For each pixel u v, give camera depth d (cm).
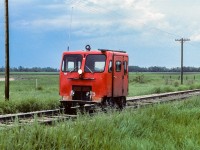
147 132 1098
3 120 1483
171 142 967
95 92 1862
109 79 1878
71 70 1925
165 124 1238
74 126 1006
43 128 892
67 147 841
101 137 950
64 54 1948
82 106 1995
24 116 1566
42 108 2116
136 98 2844
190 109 1678
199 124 1238
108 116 1210
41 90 4219
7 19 2267
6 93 2252
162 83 7256
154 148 891
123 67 2042
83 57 1900
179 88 4900
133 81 7575
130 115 1266
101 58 1864
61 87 1947
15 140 804
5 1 2248
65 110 1923
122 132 1048
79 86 1903
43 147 812
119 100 2058
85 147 859
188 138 999
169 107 1577
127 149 873
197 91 4553
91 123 1047
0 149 748
